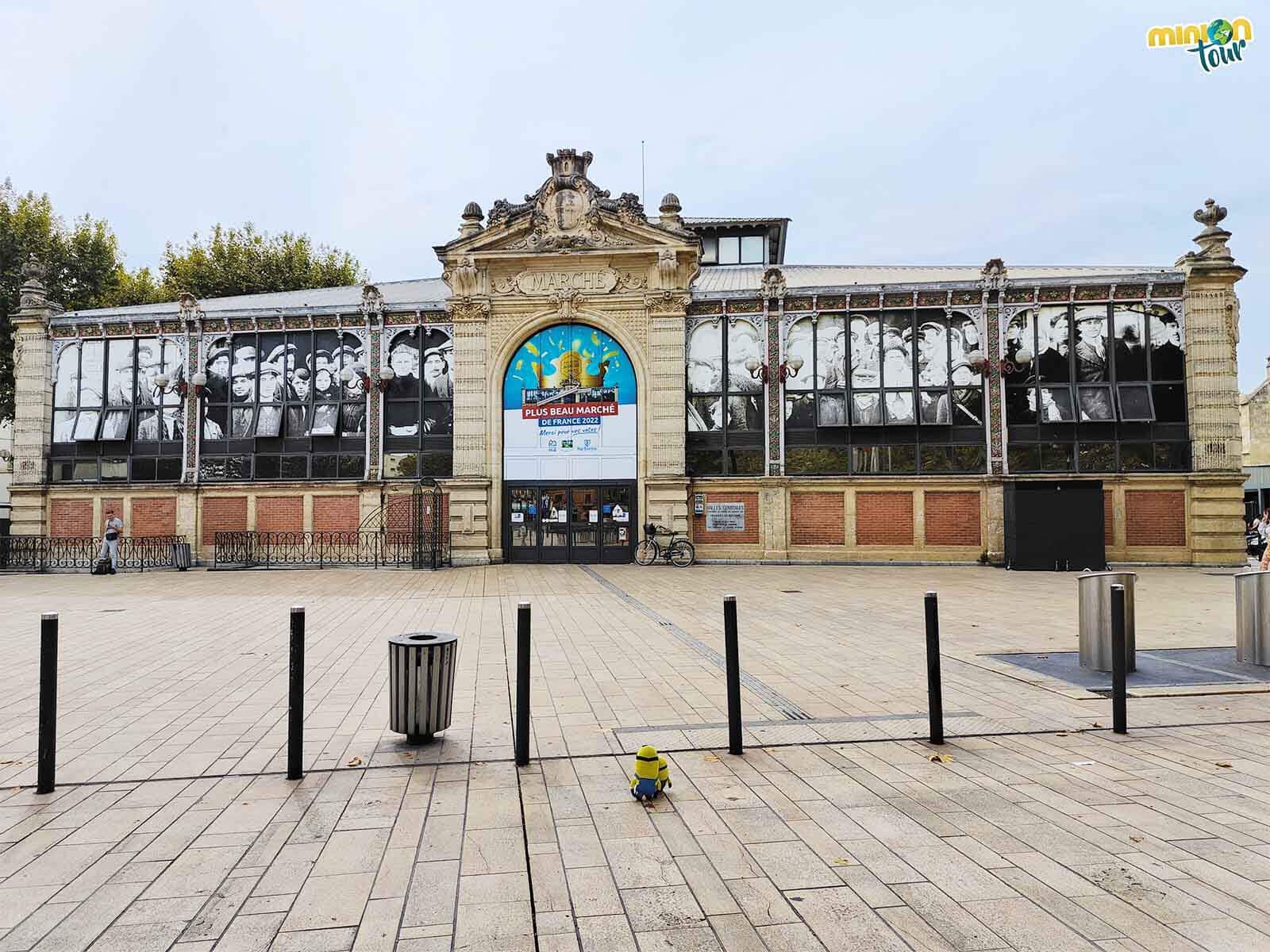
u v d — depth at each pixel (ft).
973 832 13.51
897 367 73.46
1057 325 72.18
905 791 15.48
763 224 102.94
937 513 72.23
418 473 76.33
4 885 11.81
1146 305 71.36
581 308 75.05
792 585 55.11
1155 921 10.53
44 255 98.78
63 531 78.33
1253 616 26.73
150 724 20.52
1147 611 40.63
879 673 26.16
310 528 76.28
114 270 108.58
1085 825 13.75
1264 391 124.98
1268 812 14.29
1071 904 11.00
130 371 79.25
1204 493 68.95
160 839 13.42
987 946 9.99
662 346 74.33
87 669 27.32
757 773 16.60
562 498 75.05
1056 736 19.04
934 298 73.15
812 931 10.41
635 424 74.74
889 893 11.41
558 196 75.15
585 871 12.19
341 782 16.16
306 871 12.22
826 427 73.46
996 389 72.08
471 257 75.10
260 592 51.67
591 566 71.67
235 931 10.46
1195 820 13.97
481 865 12.42
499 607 43.11
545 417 75.56
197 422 78.07
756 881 11.82
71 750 18.31
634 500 74.54
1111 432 71.05
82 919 10.80
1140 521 69.97
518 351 76.28
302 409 77.46
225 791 15.69
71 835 13.58
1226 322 69.46
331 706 22.29
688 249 73.97
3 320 97.91
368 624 37.06
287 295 94.38
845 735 19.11
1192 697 22.56
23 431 78.59
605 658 28.71
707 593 49.98
